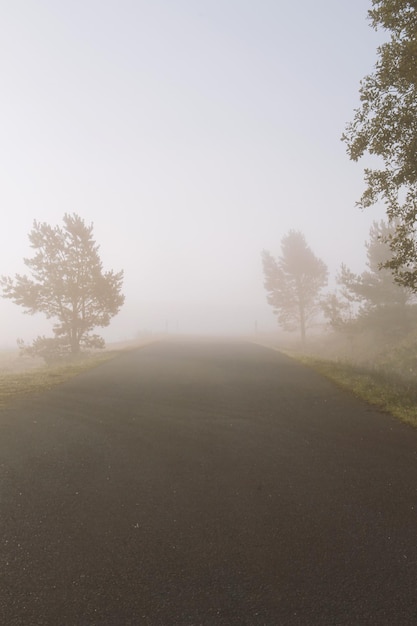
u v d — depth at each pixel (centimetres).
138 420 696
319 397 898
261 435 616
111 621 235
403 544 318
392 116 939
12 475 457
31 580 272
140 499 398
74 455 523
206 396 896
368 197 1034
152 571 282
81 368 1325
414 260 998
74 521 354
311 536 329
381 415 744
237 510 376
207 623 232
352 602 249
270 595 256
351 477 456
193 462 502
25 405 798
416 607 245
